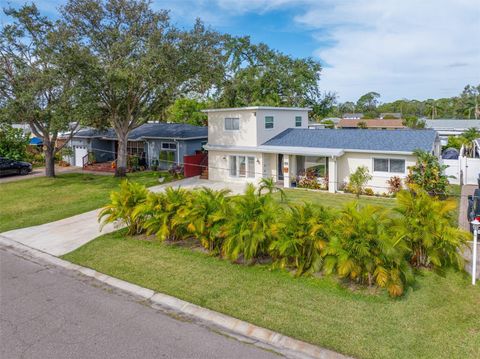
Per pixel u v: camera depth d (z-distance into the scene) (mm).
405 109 123938
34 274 11469
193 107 50344
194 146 33344
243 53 43438
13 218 18562
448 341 7086
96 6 24891
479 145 26484
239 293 9367
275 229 10555
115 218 14312
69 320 8516
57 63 23484
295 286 9594
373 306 8438
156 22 25906
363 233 9211
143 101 29266
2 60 25375
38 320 8547
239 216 11359
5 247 14406
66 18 25078
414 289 9117
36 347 7453
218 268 10969
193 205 12531
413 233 9977
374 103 135125
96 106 25562
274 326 7867
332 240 9531
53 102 26109
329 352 6961
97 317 8641
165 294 9586
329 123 67875
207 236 12109
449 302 8508
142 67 23797
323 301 8766
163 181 27781
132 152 36406
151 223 13445
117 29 25562
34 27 25734
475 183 24719
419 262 10297
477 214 13750
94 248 13320
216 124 27812
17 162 33156
